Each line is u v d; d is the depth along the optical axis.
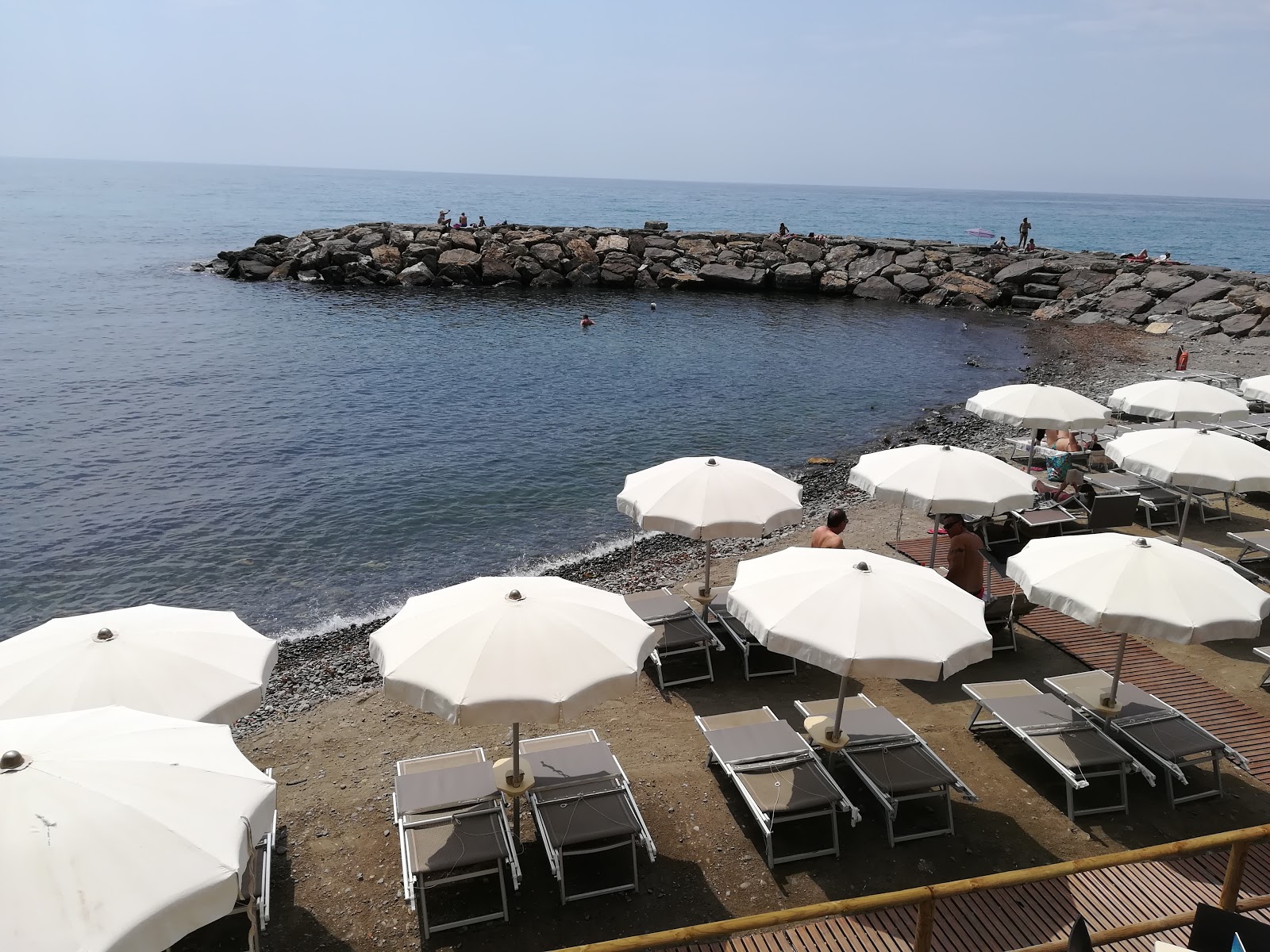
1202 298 38.78
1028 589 7.37
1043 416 13.10
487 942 5.95
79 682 5.60
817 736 7.48
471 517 16.31
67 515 15.91
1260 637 10.50
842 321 40.97
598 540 15.33
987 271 48.25
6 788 3.95
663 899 6.33
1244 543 12.21
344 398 24.38
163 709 5.56
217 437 20.53
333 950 5.88
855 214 159.00
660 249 52.91
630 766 7.98
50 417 21.73
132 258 57.62
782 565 7.27
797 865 6.68
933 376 29.14
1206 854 6.56
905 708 9.02
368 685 9.98
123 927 3.59
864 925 5.88
